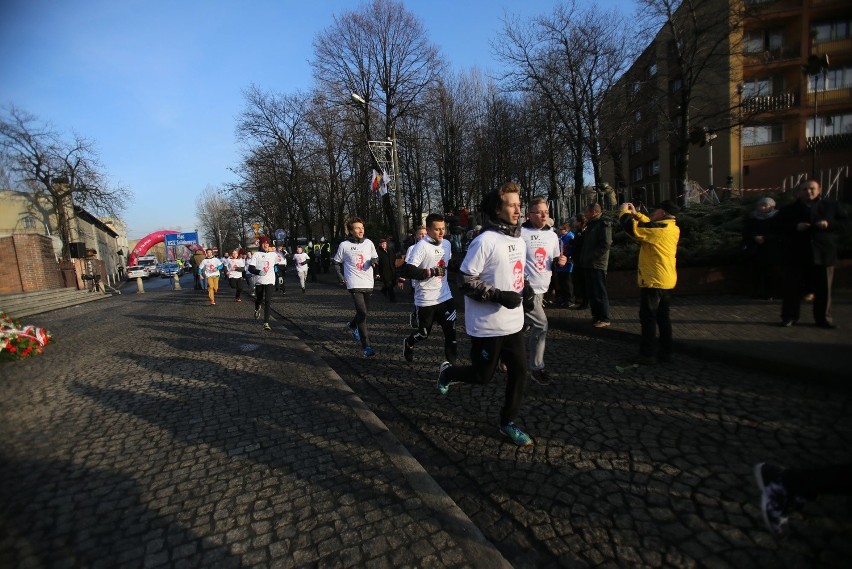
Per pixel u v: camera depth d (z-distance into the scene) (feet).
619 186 64.85
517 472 9.80
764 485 7.15
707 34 49.32
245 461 11.02
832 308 21.17
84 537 8.40
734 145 75.72
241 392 16.40
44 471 11.16
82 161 111.45
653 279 15.56
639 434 10.93
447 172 88.22
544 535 7.80
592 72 56.08
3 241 70.28
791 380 13.71
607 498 8.60
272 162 103.60
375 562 7.32
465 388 15.28
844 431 10.38
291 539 8.01
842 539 7.13
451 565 7.15
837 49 69.77
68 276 80.33
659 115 56.13
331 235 100.48
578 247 27.27
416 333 17.48
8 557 7.93
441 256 16.69
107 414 14.99
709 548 7.16
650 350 16.02
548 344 20.17
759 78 73.72
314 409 14.15
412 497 9.02
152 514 9.03
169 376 19.25
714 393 13.10
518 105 78.23
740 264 26.86
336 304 41.52
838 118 71.87
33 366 22.95
